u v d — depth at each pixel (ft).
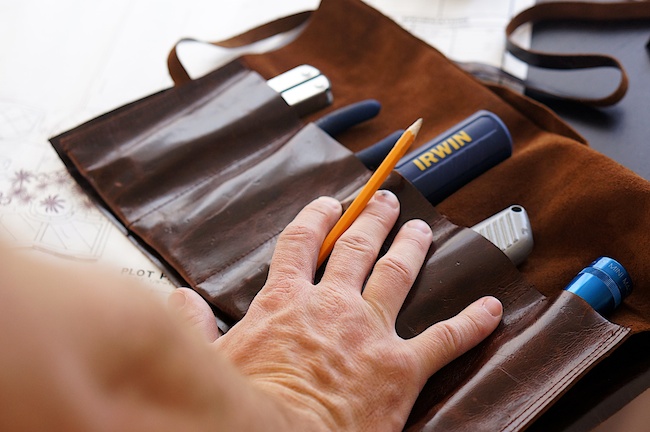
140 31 3.11
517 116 2.46
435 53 2.67
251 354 1.58
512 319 1.84
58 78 2.92
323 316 1.64
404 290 1.80
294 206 2.15
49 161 2.57
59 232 2.31
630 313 1.95
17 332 0.69
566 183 2.19
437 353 1.71
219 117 2.44
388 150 2.29
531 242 2.06
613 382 1.85
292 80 2.58
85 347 0.74
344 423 1.50
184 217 2.19
